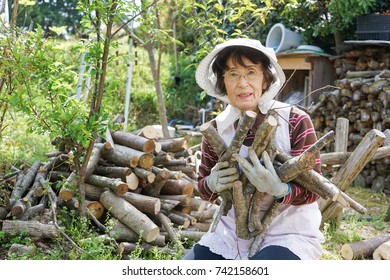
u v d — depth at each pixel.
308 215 2.28
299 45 8.55
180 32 10.91
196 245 2.43
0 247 3.78
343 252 4.09
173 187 4.43
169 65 12.44
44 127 3.72
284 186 2.13
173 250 3.88
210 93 2.49
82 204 3.96
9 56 3.77
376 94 6.75
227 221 2.38
